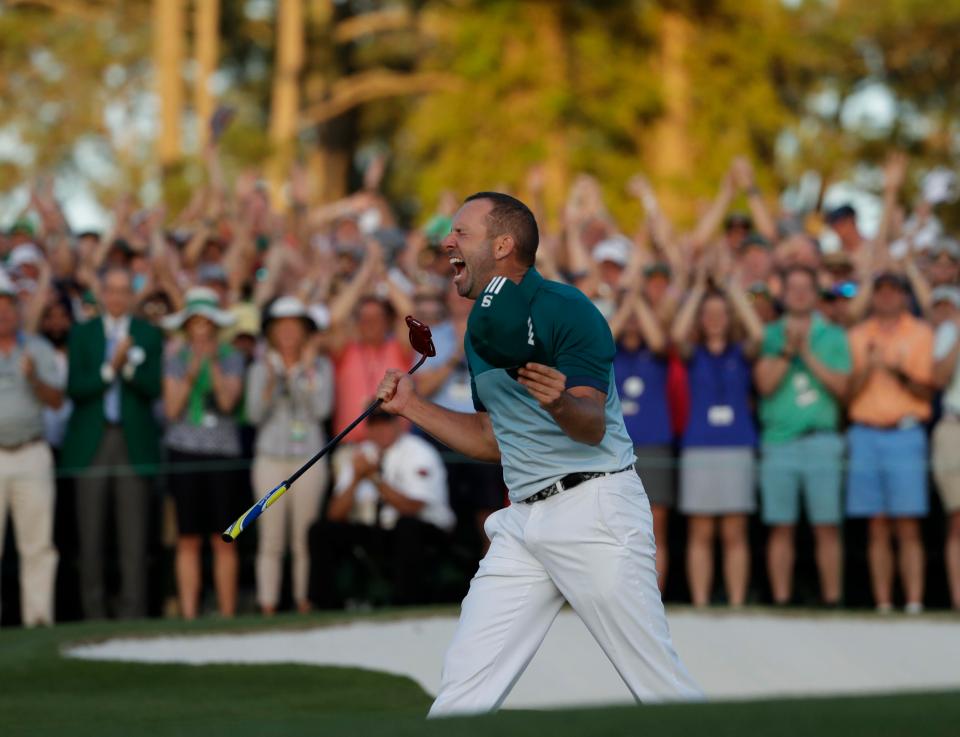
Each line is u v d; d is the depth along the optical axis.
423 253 39.34
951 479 32.19
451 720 11.06
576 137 66.38
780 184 71.38
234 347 33.16
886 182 37.38
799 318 32.28
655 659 15.97
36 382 31.56
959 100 76.75
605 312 34.06
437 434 17.09
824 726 10.05
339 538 31.89
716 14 68.81
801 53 73.56
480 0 69.00
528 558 16.47
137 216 43.19
